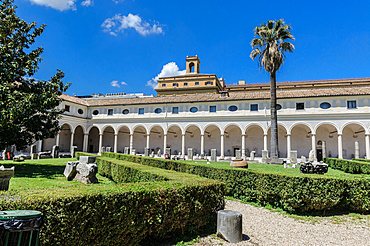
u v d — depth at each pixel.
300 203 8.25
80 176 12.09
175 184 6.20
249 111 36.12
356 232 6.78
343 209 8.78
